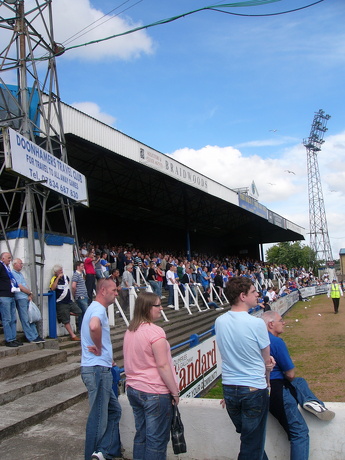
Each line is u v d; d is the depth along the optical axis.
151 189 24.09
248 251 48.38
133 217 30.73
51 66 10.66
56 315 8.62
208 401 4.15
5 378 6.11
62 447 4.50
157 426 3.27
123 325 10.73
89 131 13.49
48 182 9.00
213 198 26.42
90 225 27.45
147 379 3.37
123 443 4.38
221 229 39.69
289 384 3.73
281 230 42.09
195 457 4.11
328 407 3.72
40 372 6.59
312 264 65.44
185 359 6.46
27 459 4.22
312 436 3.70
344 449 3.62
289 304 23.56
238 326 3.30
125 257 17.27
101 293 4.23
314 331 15.18
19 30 9.59
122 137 15.13
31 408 5.36
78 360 7.47
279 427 3.82
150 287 13.24
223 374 3.39
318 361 10.09
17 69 10.21
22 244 8.43
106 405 4.06
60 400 5.68
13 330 7.12
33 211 8.75
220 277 18.20
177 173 18.95
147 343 3.39
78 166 18.61
